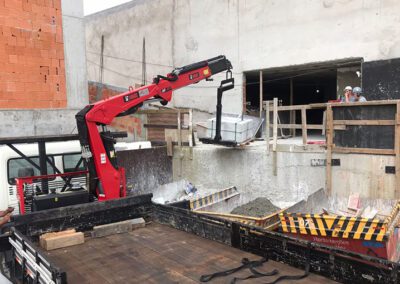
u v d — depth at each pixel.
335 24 12.22
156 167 10.23
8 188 6.17
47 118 9.62
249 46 14.53
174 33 17.25
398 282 2.78
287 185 8.42
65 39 9.98
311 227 5.59
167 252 3.95
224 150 9.48
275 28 13.70
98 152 5.61
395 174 6.96
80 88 10.34
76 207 4.61
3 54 8.85
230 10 14.97
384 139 7.12
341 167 7.66
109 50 21.22
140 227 4.89
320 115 22.89
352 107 7.42
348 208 7.07
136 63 19.48
